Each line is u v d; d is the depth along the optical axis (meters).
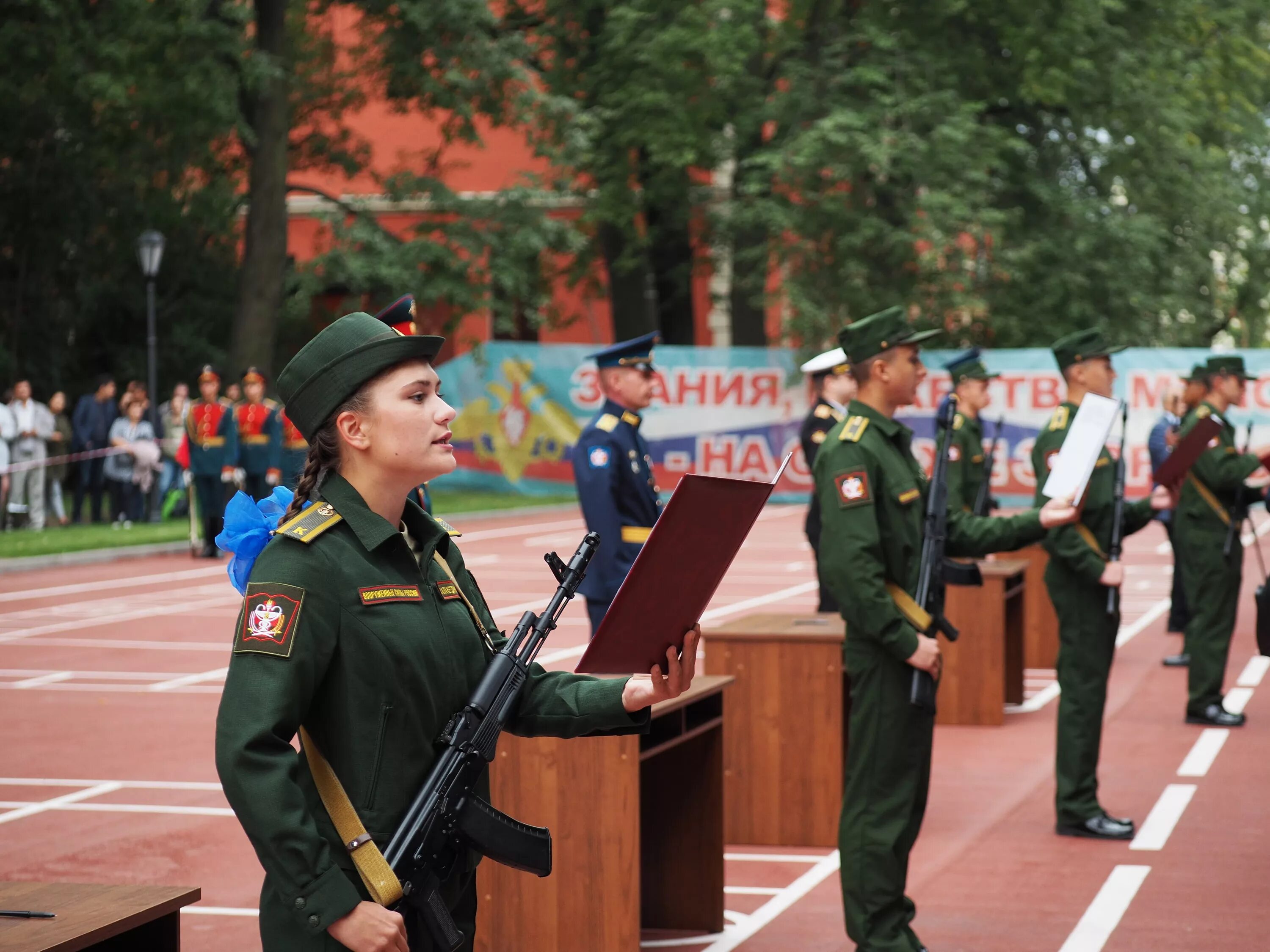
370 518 2.98
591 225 30.25
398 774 2.93
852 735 5.18
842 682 7.31
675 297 31.78
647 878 6.06
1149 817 7.60
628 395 7.27
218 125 24.41
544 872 3.07
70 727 10.05
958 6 26.95
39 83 24.38
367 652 2.91
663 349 28.55
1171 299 29.31
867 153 25.70
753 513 2.95
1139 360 26.11
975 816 7.73
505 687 3.08
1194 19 28.69
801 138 26.44
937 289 27.27
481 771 3.02
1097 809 7.30
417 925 2.93
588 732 3.20
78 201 29.66
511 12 29.53
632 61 27.44
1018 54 27.75
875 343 5.18
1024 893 6.36
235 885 6.59
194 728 10.00
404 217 35.97
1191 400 10.01
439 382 3.08
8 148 28.59
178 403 25.00
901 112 26.31
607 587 7.08
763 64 29.11
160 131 25.88
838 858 6.49
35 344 30.22
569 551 21.27
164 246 29.33
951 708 10.20
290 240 37.78
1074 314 28.25
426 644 2.97
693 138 26.73
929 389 27.09
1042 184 29.17
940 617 5.16
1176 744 9.30
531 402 28.95
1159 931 5.83
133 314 31.67
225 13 24.59
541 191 27.86
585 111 28.91
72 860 6.98
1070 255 28.61
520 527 24.95
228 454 20.47
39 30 23.09
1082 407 5.48
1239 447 25.86
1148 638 13.71
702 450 28.55
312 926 2.72
